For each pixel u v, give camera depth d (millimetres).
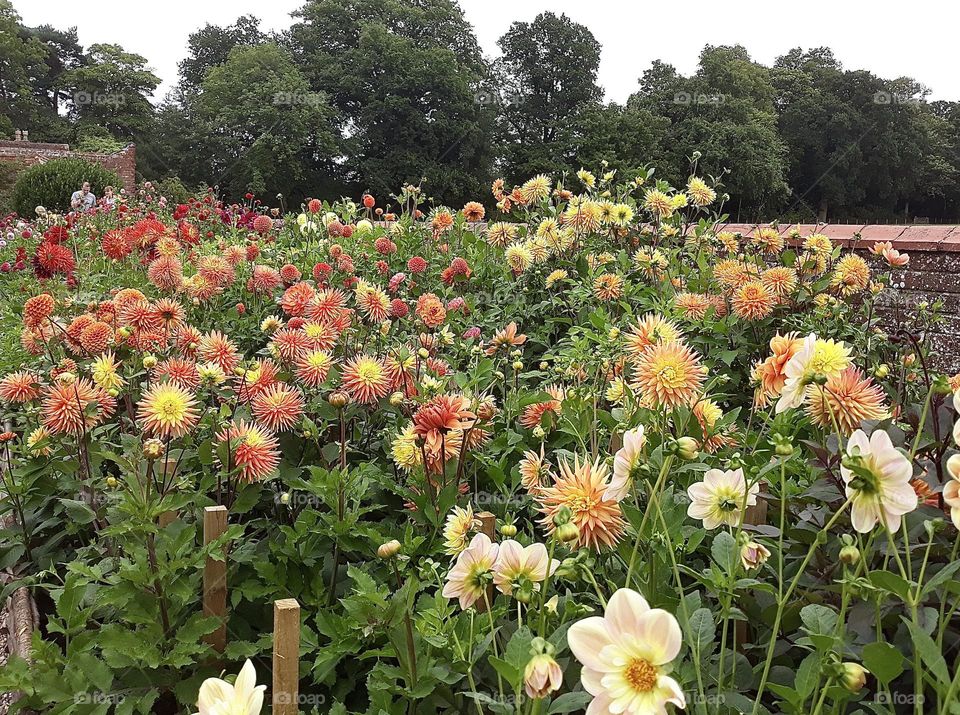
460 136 39594
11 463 2400
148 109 48125
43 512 2441
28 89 50594
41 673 1564
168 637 1691
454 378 2473
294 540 1895
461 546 1541
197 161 40062
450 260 5180
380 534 1994
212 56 54750
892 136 49094
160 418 1974
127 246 4652
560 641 1178
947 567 1006
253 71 41125
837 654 1059
